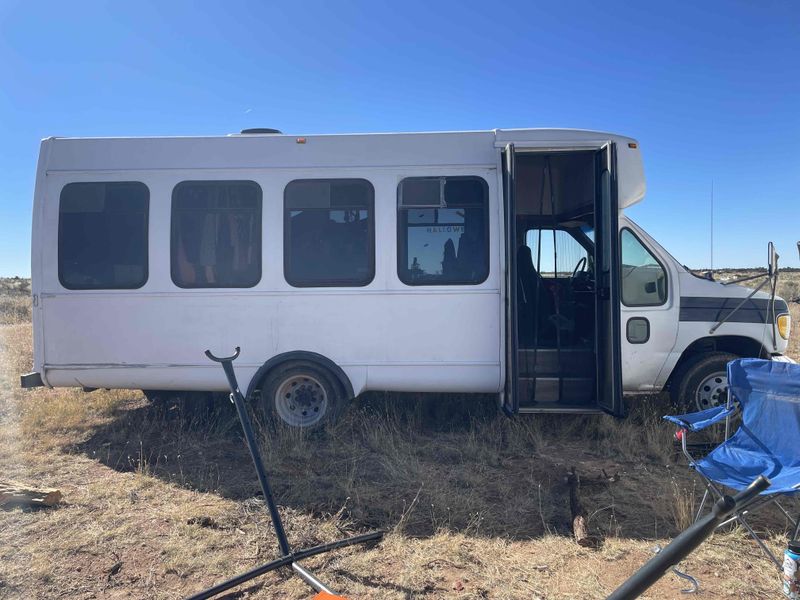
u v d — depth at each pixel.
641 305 6.00
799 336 11.40
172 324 6.02
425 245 5.93
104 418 6.74
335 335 5.96
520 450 5.61
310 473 5.01
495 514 4.30
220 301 5.98
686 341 6.03
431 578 3.48
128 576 3.51
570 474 4.75
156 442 5.93
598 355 5.79
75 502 4.48
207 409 6.52
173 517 4.21
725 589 3.36
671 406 6.30
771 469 3.91
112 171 6.00
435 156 5.92
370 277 5.93
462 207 5.91
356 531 4.03
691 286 6.05
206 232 6.00
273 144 5.98
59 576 3.49
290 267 5.97
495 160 5.89
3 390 7.92
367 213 5.95
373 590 3.35
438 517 4.22
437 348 5.93
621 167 5.87
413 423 6.23
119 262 6.02
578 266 6.65
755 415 4.24
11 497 4.31
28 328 15.12
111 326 6.03
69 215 6.03
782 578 3.32
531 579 3.47
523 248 6.37
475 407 6.63
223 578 3.49
